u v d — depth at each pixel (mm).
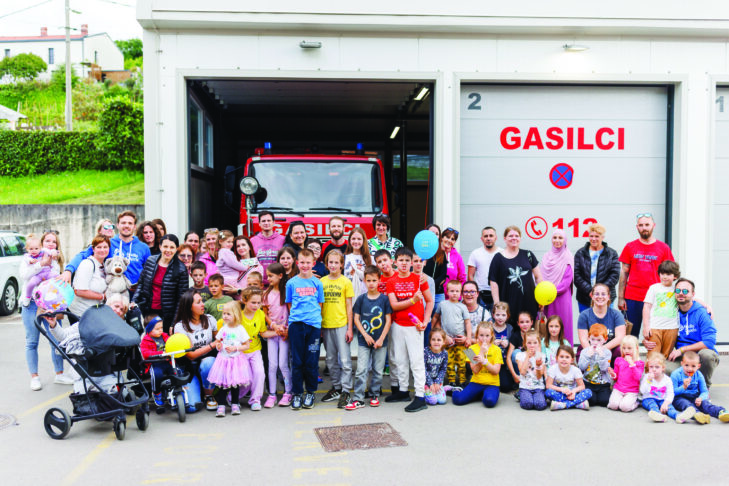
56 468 4309
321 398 6270
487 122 8328
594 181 8516
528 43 8102
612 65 8211
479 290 6980
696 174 8406
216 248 7051
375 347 5879
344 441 4867
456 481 4043
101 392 5004
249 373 5719
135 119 24234
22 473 4215
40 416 5547
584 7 7898
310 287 5895
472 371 6203
